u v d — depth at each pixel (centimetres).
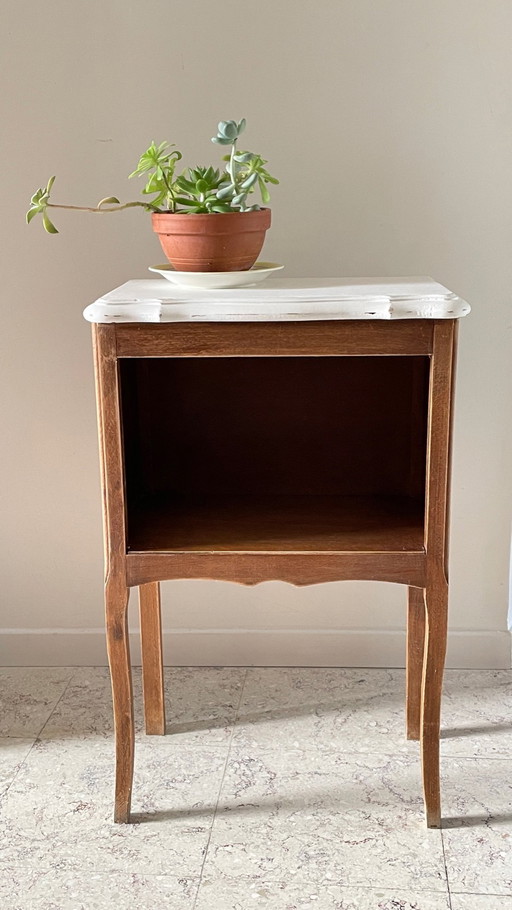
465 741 172
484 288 184
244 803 155
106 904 133
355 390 167
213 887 136
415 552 141
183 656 204
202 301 134
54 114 181
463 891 134
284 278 174
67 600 204
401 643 200
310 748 171
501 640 198
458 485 193
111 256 187
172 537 149
